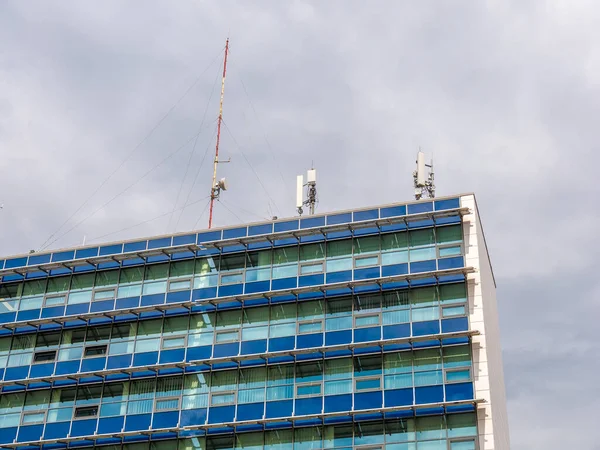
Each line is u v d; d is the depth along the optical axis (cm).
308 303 7719
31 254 8694
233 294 7919
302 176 8781
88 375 7862
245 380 7538
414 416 7044
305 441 7181
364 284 7644
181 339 7862
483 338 7200
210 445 7381
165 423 7519
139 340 7962
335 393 7275
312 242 7975
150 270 8269
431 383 7119
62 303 8350
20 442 7750
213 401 7519
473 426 6919
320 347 7431
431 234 7738
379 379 7238
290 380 7438
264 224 8212
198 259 8200
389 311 7500
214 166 9256
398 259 7700
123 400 7731
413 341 7294
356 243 7869
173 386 7688
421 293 7519
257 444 7275
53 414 7831
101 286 8331
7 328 8338
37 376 8031
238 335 7738
